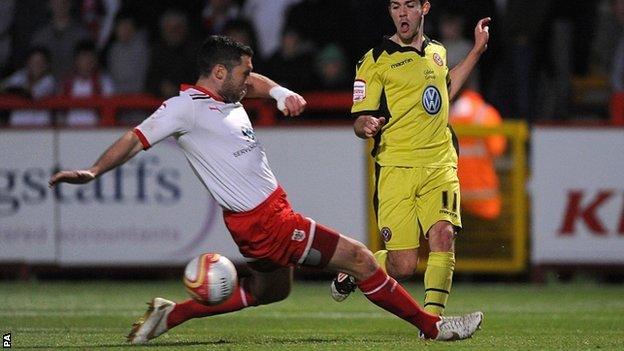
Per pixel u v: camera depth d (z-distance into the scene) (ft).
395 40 82.99
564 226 135.44
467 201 135.03
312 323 96.58
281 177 135.33
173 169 135.33
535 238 135.44
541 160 134.82
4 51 165.89
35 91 153.07
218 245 135.54
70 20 161.17
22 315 101.71
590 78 164.45
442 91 82.43
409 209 82.33
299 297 121.90
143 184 135.64
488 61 160.15
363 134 79.61
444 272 79.92
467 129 134.41
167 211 135.54
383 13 161.48
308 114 147.23
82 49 152.87
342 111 146.51
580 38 166.50
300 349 72.69
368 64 82.69
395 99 81.92
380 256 84.53
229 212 71.67
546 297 123.03
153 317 76.13
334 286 86.79
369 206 134.72
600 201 135.13
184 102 70.44
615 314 105.81
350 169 134.82
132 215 135.74
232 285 69.87
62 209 136.26
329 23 161.68
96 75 153.89
